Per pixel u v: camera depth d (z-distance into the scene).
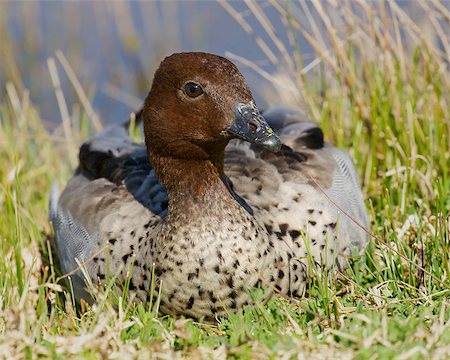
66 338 7.86
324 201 9.92
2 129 14.34
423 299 8.72
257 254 8.76
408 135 11.80
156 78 9.14
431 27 13.50
